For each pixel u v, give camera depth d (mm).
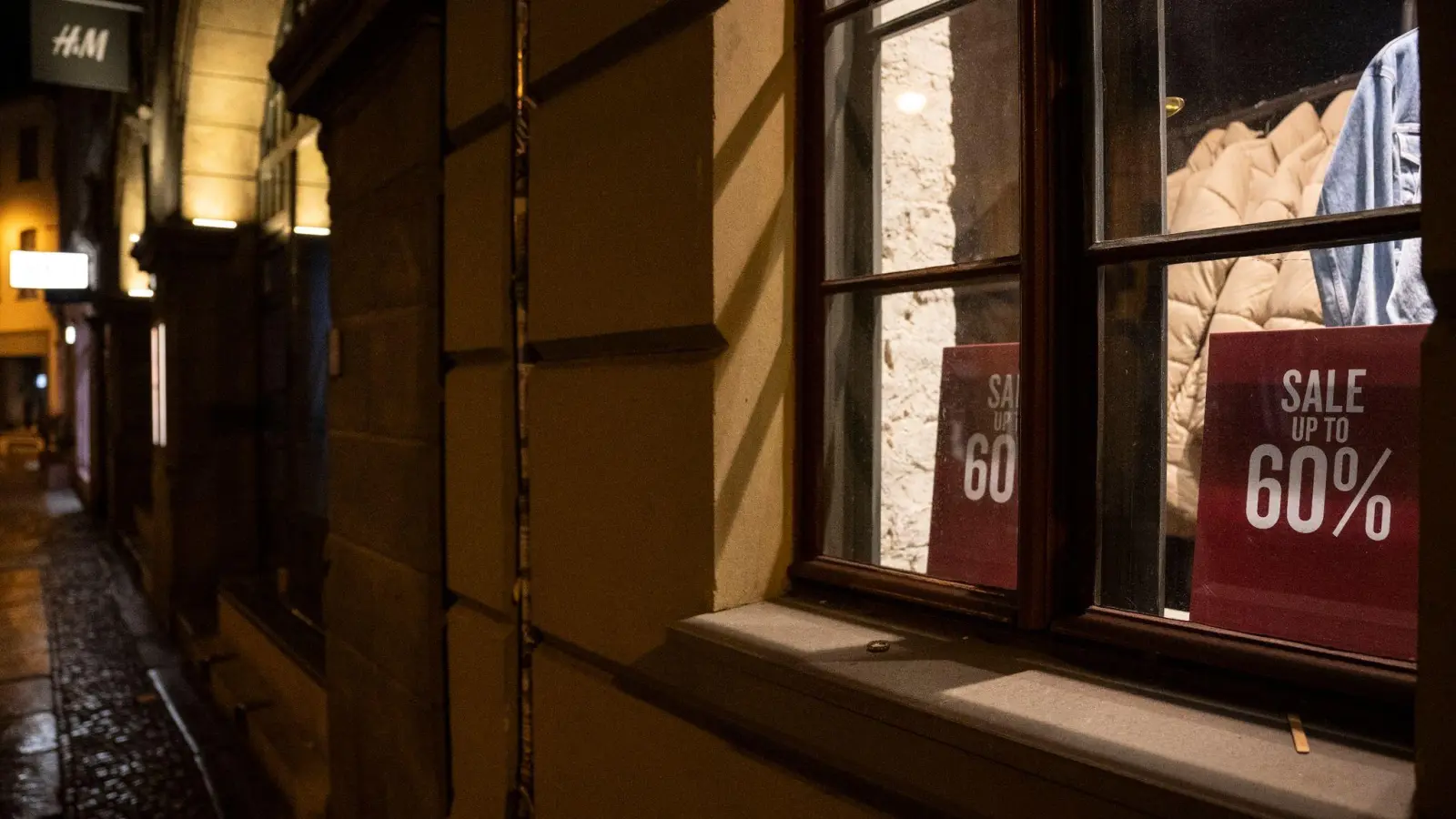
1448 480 960
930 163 2307
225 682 6242
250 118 7961
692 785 1922
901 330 2281
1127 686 1440
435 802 3039
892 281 1904
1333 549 1378
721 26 1911
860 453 2205
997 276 1711
